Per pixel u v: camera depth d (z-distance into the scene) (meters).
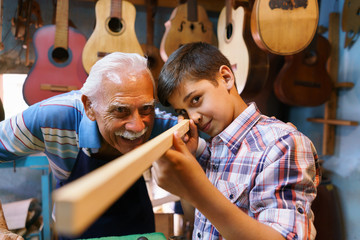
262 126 0.72
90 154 1.02
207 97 0.69
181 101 0.72
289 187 0.60
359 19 1.78
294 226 0.55
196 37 1.76
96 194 0.20
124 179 0.24
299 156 0.62
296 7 1.25
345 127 1.95
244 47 1.51
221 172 0.75
